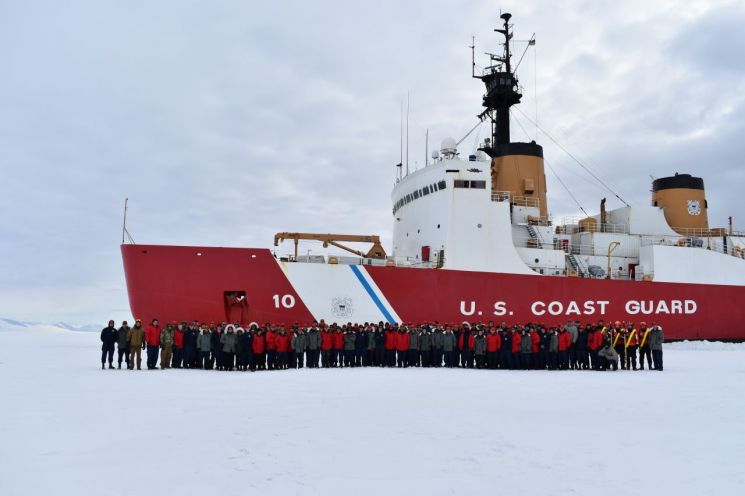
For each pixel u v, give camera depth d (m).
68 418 10.25
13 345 37.56
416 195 31.47
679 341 31.50
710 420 10.34
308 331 21.48
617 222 35.59
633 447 8.23
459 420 10.22
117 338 19.55
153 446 8.23
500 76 35.09
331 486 6.44
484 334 21.89
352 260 27.23
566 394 13.77
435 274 27.42
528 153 33.03
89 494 6.15
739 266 33.12
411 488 6.37
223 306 25.19
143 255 24.73
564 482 6.58
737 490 6.26
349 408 11.43
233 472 6.96
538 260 30.89
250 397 12.83
